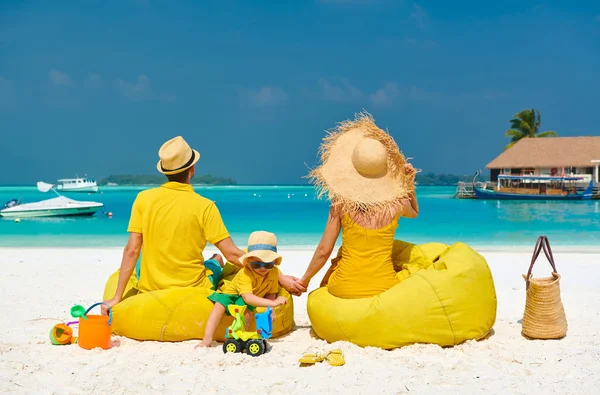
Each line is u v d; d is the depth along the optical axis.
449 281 4.99
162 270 5.45
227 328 5.00
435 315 4.89
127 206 42.00
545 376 4.20
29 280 8.94
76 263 10.99
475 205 39.94
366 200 5.18
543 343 5.12
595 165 53.00
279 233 19.16
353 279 5.22
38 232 19.73
